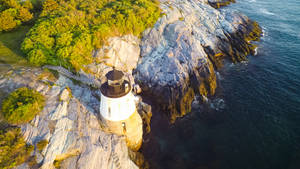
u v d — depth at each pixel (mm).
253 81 38219
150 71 35062
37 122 20359
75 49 29844
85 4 40500
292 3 74688
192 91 34531
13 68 26078
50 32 32375
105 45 32906
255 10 70312
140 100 31781
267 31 55719
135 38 37719
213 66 41438
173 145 27094
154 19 39281
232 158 25312
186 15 44969
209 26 46188
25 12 36719
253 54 45688
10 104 20375
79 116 22578
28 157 17609
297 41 50125
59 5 40625
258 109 32344
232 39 46531
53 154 18469
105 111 20234
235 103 33719
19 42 31906
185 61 35625
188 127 29781
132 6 40750
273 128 29078
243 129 29203
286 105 32781
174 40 38031
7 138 17766
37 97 22281
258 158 25125
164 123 30297
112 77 18031
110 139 21672
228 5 75500
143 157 25141
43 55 27844
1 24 33312
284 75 39156
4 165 16359
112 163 19891
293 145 26469
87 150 19828
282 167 23922
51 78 26047
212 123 30375
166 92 32750
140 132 24969
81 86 27312
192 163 24906
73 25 34250
